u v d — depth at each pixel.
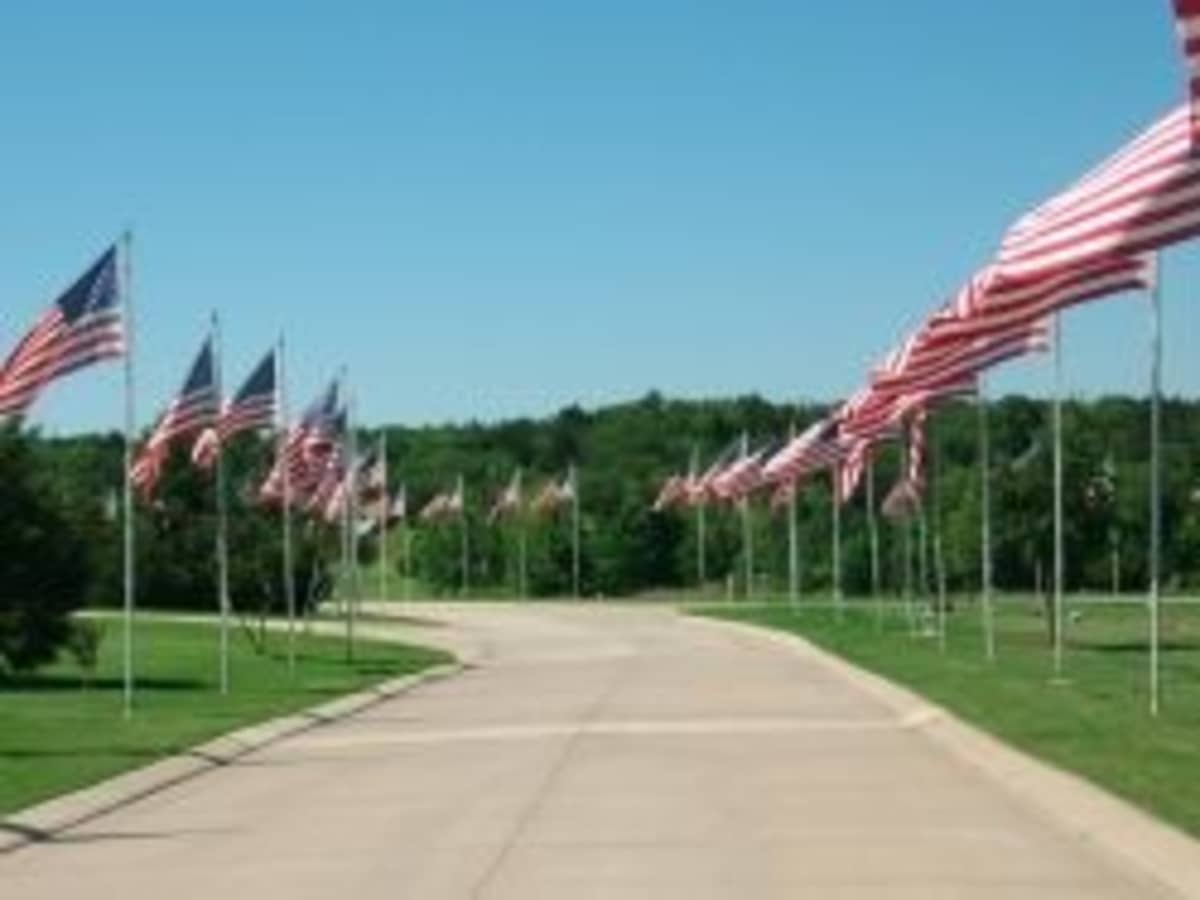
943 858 19.34
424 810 24.73
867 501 116.12
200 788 28.48
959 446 121.75
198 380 46.44
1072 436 74.50
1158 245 21.89
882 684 49.19
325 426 67.75
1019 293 28.95
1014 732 32.41
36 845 22.38
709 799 25.28
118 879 19.34
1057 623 51.31
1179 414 124.56
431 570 142.38
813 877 18.17
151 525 103.19
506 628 97.62
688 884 17.86
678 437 175.12
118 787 28.31
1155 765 26.39
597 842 21.08
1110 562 103.75
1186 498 102.75
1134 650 66.25
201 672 62.56
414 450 177.38
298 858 20.47
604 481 147.38
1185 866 17.95
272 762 32.53
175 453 83.19
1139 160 21.83
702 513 135.25
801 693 48.16
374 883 18.44
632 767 29.91
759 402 176.50
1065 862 18.95
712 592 135.00
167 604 103.44
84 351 36.38
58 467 97.50
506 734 37.19
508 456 176.00
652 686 52.50
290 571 70.12
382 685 55.50
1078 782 24.98
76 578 56.66
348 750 34.56
